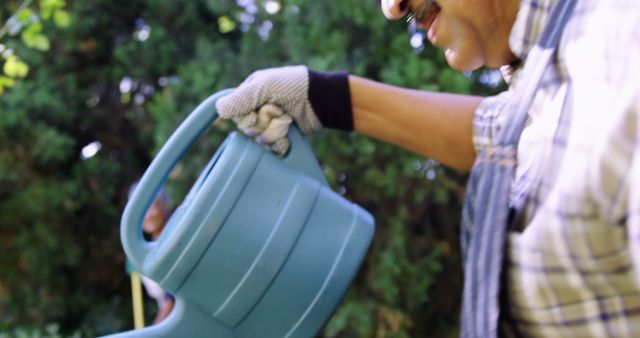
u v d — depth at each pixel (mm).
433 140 1171
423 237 3090
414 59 2861
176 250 1024
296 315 1057
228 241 1032
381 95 1158
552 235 696
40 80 3658
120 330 3826
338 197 1114
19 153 3553
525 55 833
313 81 1124
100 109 3906
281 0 3264
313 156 1135
